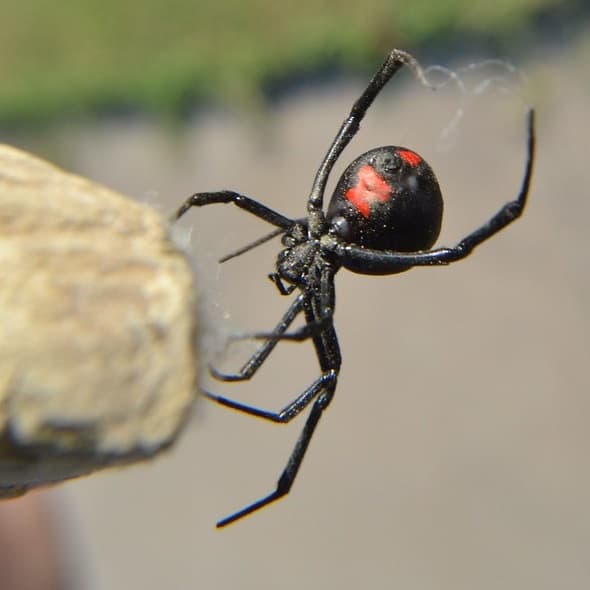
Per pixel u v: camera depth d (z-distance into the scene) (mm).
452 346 234
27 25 294
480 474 220
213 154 269
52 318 59
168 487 230
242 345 103
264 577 218
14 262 59
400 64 121
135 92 278
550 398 224
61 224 62
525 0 253
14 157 65
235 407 115
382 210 119
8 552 156
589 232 235
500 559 211
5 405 57
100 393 59
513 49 252
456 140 248
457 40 256
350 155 255
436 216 120
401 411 230
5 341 57
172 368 60
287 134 264
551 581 207
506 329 232
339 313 241
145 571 222
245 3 276
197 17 280
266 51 270
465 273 239
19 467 60
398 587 212
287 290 126
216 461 231
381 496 222
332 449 229
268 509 225
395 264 118
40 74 288
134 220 64
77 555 222
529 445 220
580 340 228
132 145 277
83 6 291
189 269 64
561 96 247
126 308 60
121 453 59
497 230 116
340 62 264
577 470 216
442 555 214
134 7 286
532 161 116
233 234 244
